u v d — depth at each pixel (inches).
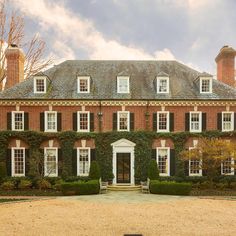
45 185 1066.7
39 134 1139.3
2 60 1609.3
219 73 1350.9
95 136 1149.1
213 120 1168.2
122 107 1168.8
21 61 1295.5
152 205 768.3
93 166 1088.2
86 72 1284.4
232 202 823.7
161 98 1163.9
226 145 1015.0
